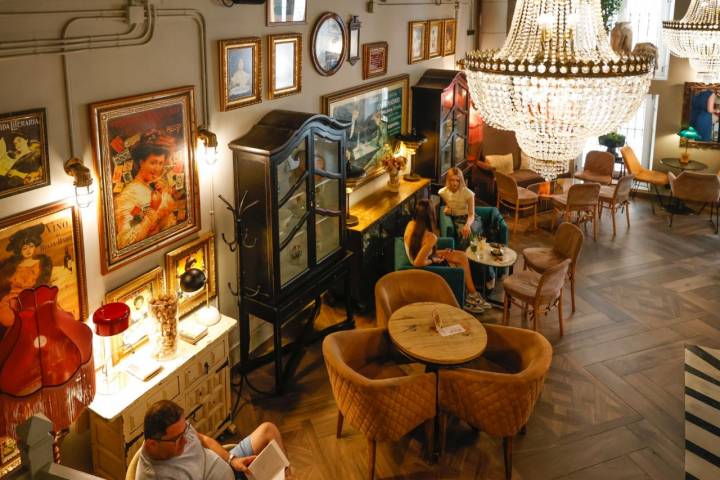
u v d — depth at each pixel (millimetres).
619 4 9539
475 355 4469
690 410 5191
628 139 10719
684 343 6184
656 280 7512
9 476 1833
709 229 9086
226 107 4824
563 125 2770
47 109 3551
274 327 5164
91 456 4230
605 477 4480
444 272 5684
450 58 8891
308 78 5828
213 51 4660
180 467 3039
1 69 3287
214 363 4609
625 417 5094
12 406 3066
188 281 4527
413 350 4504
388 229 7004
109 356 4195
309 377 5543
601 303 6938
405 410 4234
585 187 8383
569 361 5852
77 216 3801
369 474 4391
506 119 2920
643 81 2734
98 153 3865
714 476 4500
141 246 4332
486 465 4590
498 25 9633
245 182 4957
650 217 9555
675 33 6285
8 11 3264
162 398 4168
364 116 6859
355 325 6406
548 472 4520
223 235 4883
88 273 4004
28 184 3512
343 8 6164
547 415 5102
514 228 8812
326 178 5578
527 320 6547
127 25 3943
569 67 2529
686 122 9922
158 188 4379
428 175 8070
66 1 3537
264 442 3766
